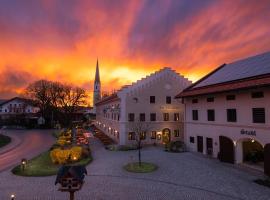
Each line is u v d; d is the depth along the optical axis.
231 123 26.34
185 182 20.27
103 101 59.62
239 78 25.72
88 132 60.09
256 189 18.33
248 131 23.95
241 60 33.22
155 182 20.41
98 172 23.61
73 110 83.81
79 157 28.53
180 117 42.47
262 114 22.50
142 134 39.97
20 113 92.69
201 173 22.81
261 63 26.70
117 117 42.81
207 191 18.09
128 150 36.25
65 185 12.72
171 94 42.25
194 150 33.59
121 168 25.05
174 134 42.06
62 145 34.09
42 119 82.38
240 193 17.56
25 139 51.94
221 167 24.88
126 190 18.53
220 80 29.50
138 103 40.50
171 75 42.34
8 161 30.19
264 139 22.08
